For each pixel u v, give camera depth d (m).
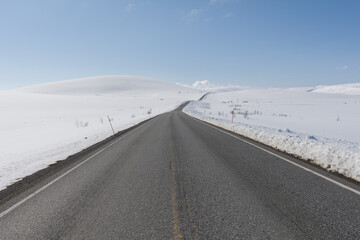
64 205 3.37
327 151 4.67
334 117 24.58
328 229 2.33
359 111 33.03
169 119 21.12
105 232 2.52
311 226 2.40
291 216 2.62
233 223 2.52
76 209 3.20
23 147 10.57
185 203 3.11
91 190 3.93
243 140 8.07
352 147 5.80
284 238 2.21
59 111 42.44
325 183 3.59
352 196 3.09
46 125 23.33
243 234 2.31
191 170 4.67
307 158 5.04
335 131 13.16
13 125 23.56
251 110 38.53
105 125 20.47
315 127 15.26
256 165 4.78
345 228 2.34
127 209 3.06
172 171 4.70
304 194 3.20
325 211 2.70
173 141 8.56
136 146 8.08
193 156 5.92
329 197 3.08
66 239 2.46
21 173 5.47
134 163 5.62
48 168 5.82
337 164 4.19
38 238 2.52
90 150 8.09
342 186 3.44
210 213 2.78
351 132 12.79
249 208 2.86
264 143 7.28
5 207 3.48
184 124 15.38
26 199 3.74
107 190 3.86
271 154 5.73
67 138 12.58
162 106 64.94
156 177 4.38
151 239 2.32
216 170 4.57
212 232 2.37
